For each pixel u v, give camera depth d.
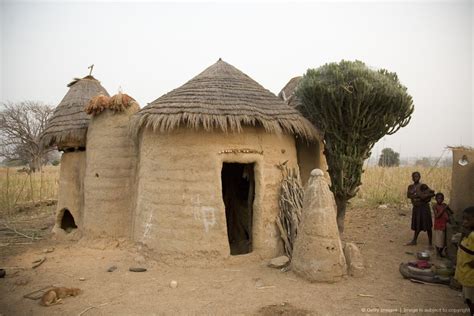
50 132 7.97
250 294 4.68
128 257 6.36
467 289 4.07
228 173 8.81
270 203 6.36
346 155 7.30
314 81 7.00
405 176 13.95
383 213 10.32
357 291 4.79
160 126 5.95
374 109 6.96
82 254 6.68
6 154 31.12
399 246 7.11
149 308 4.30
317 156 8.02
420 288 4.92
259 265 5.88
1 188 12.99
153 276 5.43
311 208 5.24
